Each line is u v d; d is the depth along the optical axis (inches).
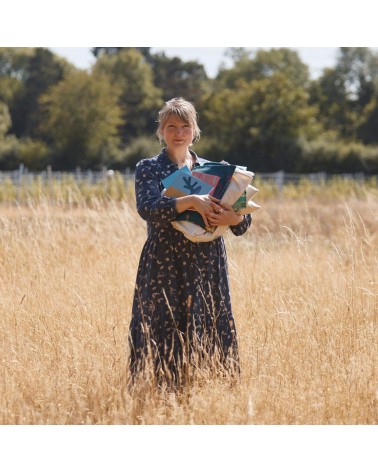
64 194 495.5
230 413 222.7
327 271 382.0
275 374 252.7
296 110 2418.8
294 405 232.8
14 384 238.8
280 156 2351.1
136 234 439.8
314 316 293.9
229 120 2428.6
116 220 431.5
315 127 2490.2
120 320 303.6
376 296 317.7
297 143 2345.0
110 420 226.4
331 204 1047.0
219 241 242.8
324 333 283.9
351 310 307.1
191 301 237.0
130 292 336.2
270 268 363.6
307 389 241.8
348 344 275.0
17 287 338.6
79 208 465.4
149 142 2758.4
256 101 2411.4
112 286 339.0
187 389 233.9
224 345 242.5
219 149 2417.6
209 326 240.5
